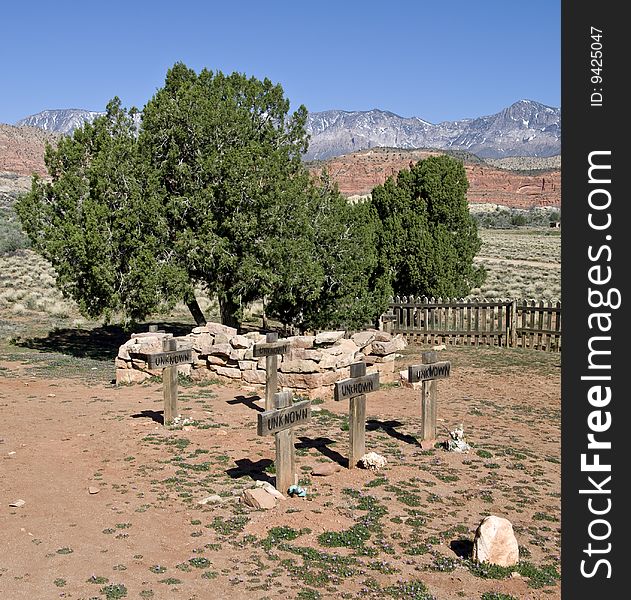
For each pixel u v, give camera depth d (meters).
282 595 6.62
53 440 12.11
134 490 9.51
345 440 12.00
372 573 7.11
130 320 22.94
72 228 21.64
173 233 23.03
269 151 24.92
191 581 6.87
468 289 29.91
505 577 7.09
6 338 26.45
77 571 7.05
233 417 13.61
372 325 26.38
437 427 13.13
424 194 29.73
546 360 21.55
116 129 24.31
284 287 23.36
